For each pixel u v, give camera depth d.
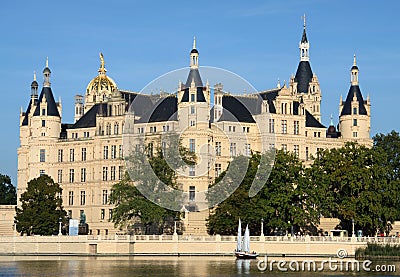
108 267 139.62
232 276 127.12
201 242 167.62
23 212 190.88
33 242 171.38
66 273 130.25
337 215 185.62
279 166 176.00
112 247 167.62
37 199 193.12
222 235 175.75
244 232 174.50
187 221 184.12
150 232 184.12
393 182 183.62
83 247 168.88
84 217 185.00
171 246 167.25
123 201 174.50
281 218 175.62
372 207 177.38
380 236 181.25
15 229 195.62
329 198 179.62
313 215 176.75
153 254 167.38
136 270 134.50
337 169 181.88
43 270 134.88
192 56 189.75
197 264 145.75
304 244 167.00
